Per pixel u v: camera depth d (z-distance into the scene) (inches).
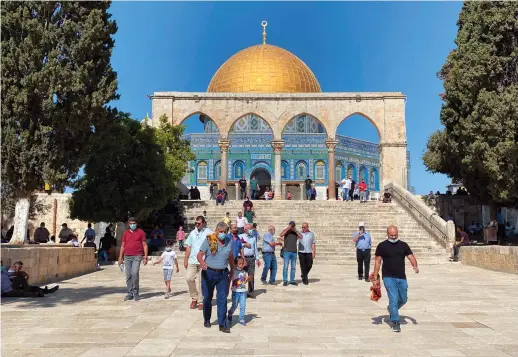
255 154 2632.9
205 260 403.5
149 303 527.5
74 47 828.0
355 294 599.2
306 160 2635.3
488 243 1155.3
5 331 388.2
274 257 699.4
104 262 1091.3
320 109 1656.0
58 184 845.2
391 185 1493.6
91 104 839.7
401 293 400.2
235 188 2605.8
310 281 735.1
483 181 1168.8
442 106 1139.9
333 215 1305.4
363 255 742.5
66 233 1136.8
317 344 349.7
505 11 1000.2
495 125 972.6
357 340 362.0
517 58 997.8
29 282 648.4
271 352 327.6
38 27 799.7
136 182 1157.7
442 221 1113.4
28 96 794.8
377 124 1654.8
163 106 1631.4
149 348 336.5
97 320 433.1
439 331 393.4
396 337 372.2
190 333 383.2
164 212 1368.1
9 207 1108.5
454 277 786.8
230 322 423.5
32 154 807.7
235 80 2497.5
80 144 869.8
